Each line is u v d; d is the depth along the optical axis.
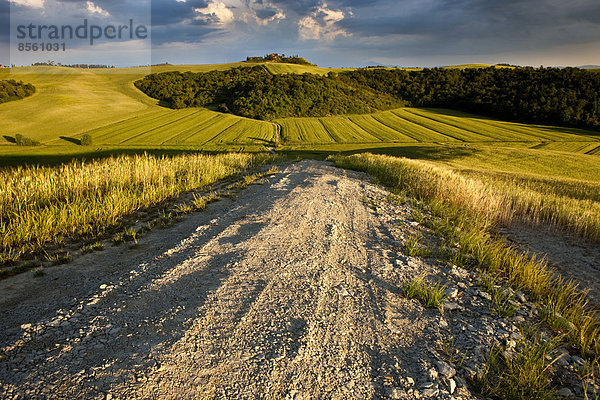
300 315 3.21
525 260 5.43
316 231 5.88
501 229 8.05
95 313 3.13
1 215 6.39
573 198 12.66
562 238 7.45
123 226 6.54
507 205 9.62
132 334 2.80
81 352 2.54
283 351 2.66
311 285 3.84
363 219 7.05
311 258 4.65
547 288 4.43
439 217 7.91
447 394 2.34
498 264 5.04
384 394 2.31
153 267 4.30
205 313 3.15
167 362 2.45
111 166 11.23
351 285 3.98
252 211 7.27
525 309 3.76
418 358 2.73
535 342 3.03
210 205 8.37
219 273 4.09
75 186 8.66
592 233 7.48
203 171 12.49
